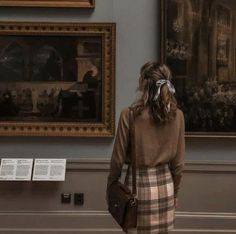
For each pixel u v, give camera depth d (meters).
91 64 4.21
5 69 4.20
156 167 2.57
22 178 4.11
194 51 4.16
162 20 4.12
